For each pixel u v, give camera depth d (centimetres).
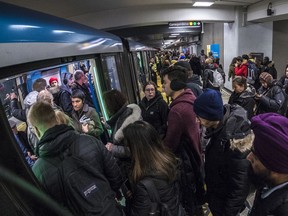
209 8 830
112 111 208
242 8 831
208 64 656
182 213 145
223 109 147
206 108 143
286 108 317
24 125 147
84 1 647
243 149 134
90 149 118
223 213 155
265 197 83
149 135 133
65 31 182
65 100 215
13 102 141
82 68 249
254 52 849
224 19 848
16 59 113
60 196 102
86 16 845
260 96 314
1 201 63
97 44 259
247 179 139
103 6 754
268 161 79
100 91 271
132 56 498
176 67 204
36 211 74
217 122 147
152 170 129
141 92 609
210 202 169
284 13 618
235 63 739
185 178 179
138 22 833
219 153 147
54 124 118
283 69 876
